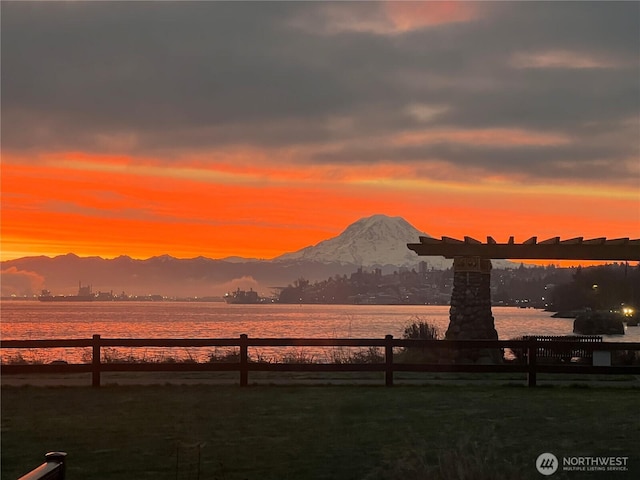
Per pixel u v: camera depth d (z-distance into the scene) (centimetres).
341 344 1841
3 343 1777
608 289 17988
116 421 1410
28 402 1603
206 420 1419
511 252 2644
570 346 1833
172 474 1074
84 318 18225
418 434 1299
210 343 1823
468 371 1833
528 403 1595
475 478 998
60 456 616
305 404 1577
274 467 1109
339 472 1083
